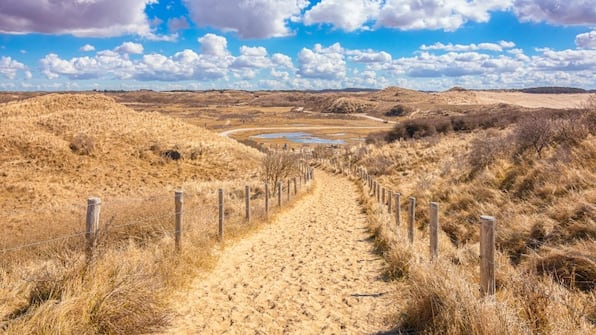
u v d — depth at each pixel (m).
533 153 14.27
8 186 29.17
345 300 5.98
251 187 25.55
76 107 58.12
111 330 4.28
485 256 4.55
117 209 13.30
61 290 4.49
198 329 4.93
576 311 3.93
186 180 37.88
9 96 167.75
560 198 8.63
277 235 11.88
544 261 6.25
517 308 4.28
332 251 9.57
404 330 4.67
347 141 85.12
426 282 4.88
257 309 5.67
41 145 38.09
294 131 114.00
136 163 40.19
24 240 11.45
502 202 10.88
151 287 5.23
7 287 4.84
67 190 30.44
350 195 23.25
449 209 12.57
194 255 7.71
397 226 10.13
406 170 28.47
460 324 3.98
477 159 17.77
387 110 198.88
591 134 12.49
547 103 132.38
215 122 153.25
